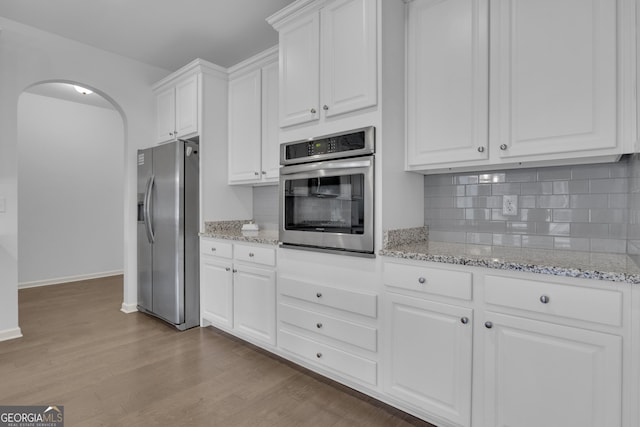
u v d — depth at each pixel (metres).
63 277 4.70
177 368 2.22
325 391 1.95
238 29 2.81
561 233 1.76
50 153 4.59
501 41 1.64
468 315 1.47
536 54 1.55
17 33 2.71
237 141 3.01
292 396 1.90
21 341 2.65
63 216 4.70
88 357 2.38
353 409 1.78
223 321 2.74
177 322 2.89
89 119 4.95
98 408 1.77
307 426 1.64
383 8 1.81
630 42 1.36
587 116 1.43
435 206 2.19
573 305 1.24
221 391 1.95
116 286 4.51
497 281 1.40
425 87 1.89
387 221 1.84
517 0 1.60
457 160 1.78
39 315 3.30
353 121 1.92
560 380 1.27
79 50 3.03
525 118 1.58
